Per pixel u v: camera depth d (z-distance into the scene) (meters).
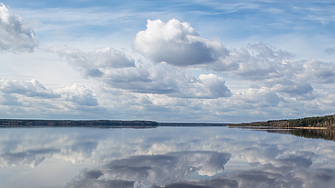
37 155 30.17
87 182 18.45
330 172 22.05
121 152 33.00
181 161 26.80
